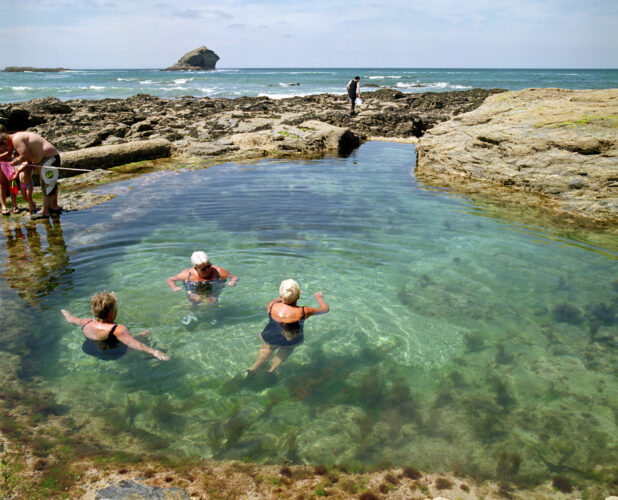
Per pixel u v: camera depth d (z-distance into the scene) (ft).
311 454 11.21
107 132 62.28
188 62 561.43
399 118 82.94
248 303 19.13
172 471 10.45
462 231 28.40
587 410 12.94
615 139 34.83
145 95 119.24
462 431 12.08
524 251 25.17
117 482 9.95
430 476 10.54
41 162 31.12
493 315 18.43
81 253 24.45
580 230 28.84
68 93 160.25
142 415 12.50
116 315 17.12
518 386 14.03
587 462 11.02
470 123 52.47
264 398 13.39
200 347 15.96
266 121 75.66
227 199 35.91
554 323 17.78
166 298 19.36
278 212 32.17
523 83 220.23
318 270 22.52
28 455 10.61
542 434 11.98
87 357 15.12
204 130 69.56
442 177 45.29
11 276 21.48
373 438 11.80
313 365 15.10
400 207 33.73
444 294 20.22
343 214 31.68
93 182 41.88
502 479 10.49
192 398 13.30
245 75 360.89
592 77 306.35
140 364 14.88
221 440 11.62
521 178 39.65
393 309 18.92
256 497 9.77
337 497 9.84
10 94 151.43
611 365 15.10
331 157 57.77
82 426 11.92
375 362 15.30
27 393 13.15
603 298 19.72
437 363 15.28
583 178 34.88
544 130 40.70
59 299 19.19
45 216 31.55
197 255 19.03
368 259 23.94
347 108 98.22
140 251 24.66
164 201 35.35
